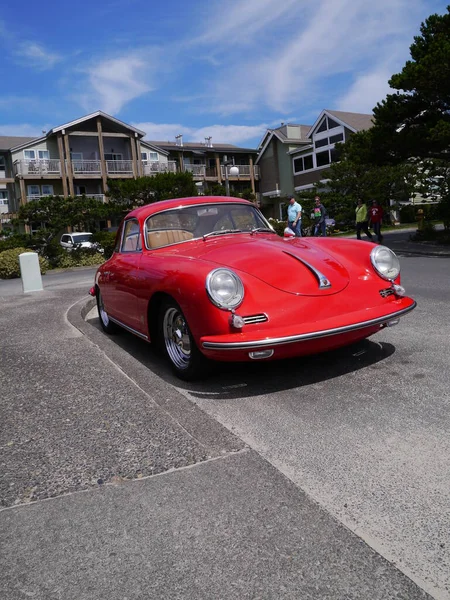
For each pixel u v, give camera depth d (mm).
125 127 38094
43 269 19047
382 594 1559
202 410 3102
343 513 1975
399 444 2516
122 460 2504
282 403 3174
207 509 2045
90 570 1742
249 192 34875
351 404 3074
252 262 3484
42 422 3051
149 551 1817
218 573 1686
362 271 3672
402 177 28016
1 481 2377
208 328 3148
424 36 15516
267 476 2273
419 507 1989
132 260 4426
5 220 36188
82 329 5625
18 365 4305
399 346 4242
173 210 4590
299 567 1691
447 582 1599
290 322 3160
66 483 2318
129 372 3967
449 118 14562
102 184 37750
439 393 3150
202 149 43594
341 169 28125
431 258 11938
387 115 14797
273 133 42125
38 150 37094
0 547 1896
